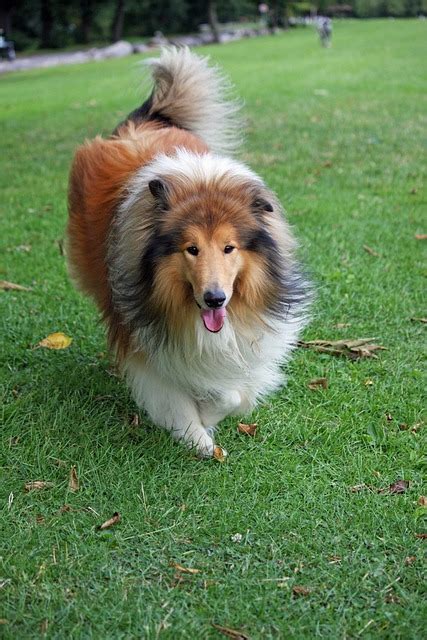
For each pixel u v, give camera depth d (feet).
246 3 173.27
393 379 15.56
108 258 13.32
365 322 18.01
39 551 11.08
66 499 12.21
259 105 48.73
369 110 45.24
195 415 13.65
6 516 11.81
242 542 11.27
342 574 10.59
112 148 14.96
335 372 15.94
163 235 11.75
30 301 19.48
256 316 12.56
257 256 12.03
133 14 163.12
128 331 13.17
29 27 155.02
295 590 10.33
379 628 9.71
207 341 12.45
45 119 47.83
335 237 23.13
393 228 24.02
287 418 14.38
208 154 13.66
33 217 26.55
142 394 13.56
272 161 32.91
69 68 105.40
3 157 36.29
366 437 13.69
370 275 20.35
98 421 14.20
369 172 30.94
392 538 11.23
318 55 92.27
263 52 103.71
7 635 9.61
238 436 13.98
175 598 10.25
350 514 11.71
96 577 10.65
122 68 94.79
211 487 12.49
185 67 17.57
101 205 14.17
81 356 16.74
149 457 13.21
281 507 11.95
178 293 11.93
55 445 13.56
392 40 112.78
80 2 151.43
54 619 9.93
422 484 12.50
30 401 14.89
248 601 10.16
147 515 11.80
